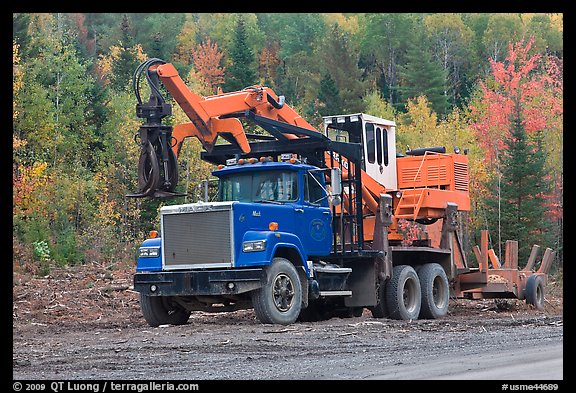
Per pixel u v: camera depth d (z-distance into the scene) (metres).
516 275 32.62
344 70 103.88
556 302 37.22
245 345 18.53
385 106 99.25
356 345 18.64
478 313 31.42
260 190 24.77
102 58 111.81
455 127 77.69
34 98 67.75
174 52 121.69
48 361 16.41
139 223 65.38
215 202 23.61
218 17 132.38
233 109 25.86
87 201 65.00
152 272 23.62
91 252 54.19
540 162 61.81
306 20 134.25
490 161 73.31
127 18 112.62
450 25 125.81
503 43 122.19
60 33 90.69
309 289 24.20
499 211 61.53
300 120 27.59
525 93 76.69
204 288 22.73
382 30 126.12
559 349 17.42
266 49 127.75
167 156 23.81
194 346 18.38
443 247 30.62
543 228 61.94
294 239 23.67
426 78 106.81
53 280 38.66
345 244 25.86
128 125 69.62
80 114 73.56
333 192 24.08
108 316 28.84
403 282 27.33
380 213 26.97
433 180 30.83
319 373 14.59
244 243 22.72
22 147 63.19
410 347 18.23
